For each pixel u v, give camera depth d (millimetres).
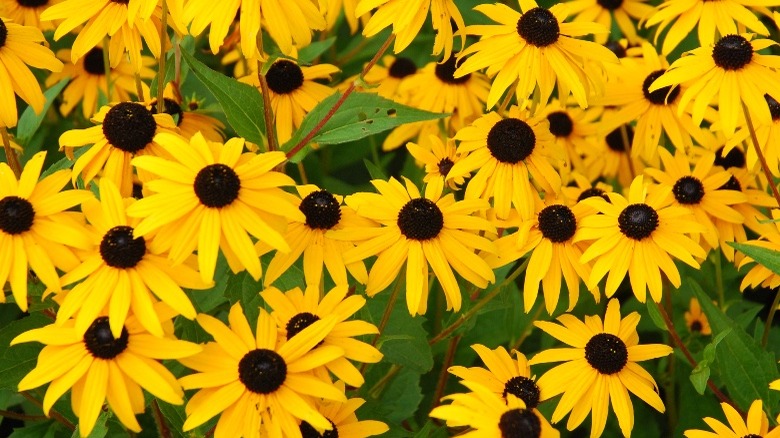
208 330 672
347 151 1042
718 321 774
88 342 657
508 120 778
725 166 912
